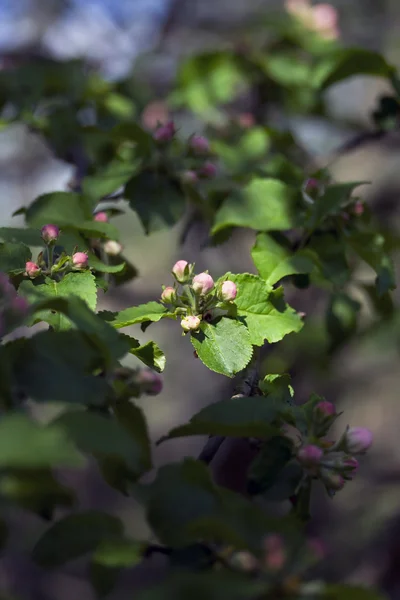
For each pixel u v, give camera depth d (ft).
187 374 8.59
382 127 4.38
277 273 3.73
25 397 3.26
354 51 4.20
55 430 3.08
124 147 4.27
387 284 3.84
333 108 5.57
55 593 6.94
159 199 3.97
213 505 3.23
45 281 3.54
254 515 3.23
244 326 3.58
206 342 3.56
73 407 3.39
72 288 3.53
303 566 3.19
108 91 4.72
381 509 6.72
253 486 3.44
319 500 7.14
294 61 4.79
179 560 3.24
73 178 4.44
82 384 3.28
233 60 4.82
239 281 3.63
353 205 3.87
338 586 3.14
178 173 4.00
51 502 3.18
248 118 4.73
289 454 3.46
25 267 3.57
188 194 4.03
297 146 4.68
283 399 3.53
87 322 3.31
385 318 4.27
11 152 7.92
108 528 3.25
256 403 3.43
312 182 3.88
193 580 3.11
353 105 8.57
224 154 4.39
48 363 3.27
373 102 8.38
